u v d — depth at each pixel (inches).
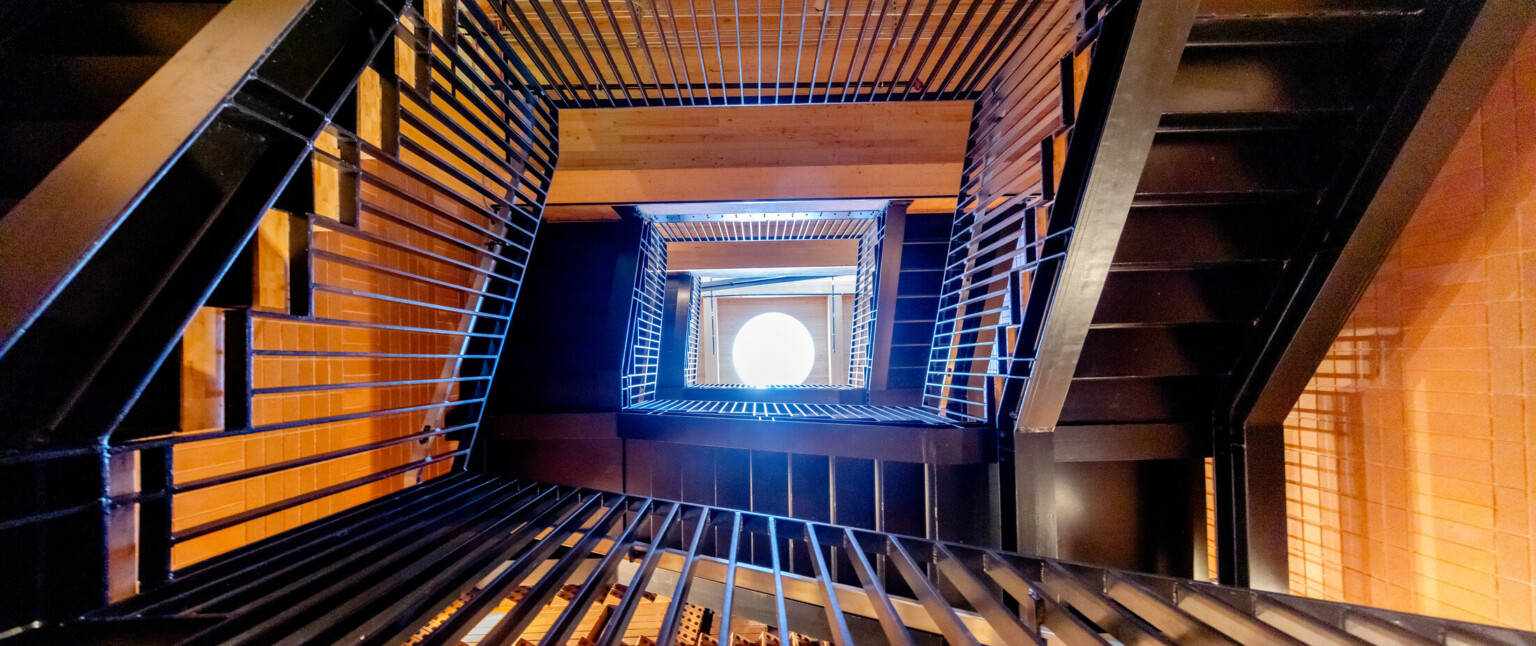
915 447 88.8
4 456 27.2
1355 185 65.4
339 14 45.9
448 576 53.9
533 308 152.9
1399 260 74.2
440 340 112.7
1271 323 77.5
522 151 95.7
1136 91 58.3
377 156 57.0
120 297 32.4
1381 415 76.9
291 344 79.0
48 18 42.8
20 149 39.5
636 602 51.5
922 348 168.6
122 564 36.0
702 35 111.9
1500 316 63.4
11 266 23.6
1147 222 72.7
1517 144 61.1
